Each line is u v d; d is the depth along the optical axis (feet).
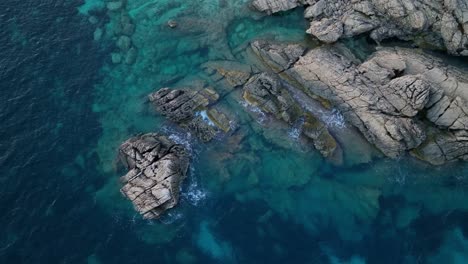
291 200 154.81
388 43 187.62
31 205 147.74
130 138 164.76
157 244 142.61
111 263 137.59
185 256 140.97
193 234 145.28
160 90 176.76
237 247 143.54
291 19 202.18
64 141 164.66
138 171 153.58
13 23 198.90
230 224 148.15
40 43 193.16
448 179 160.25
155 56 193.67
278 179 159.22
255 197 154.71
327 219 151.12
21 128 165.99
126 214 147.64
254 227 147.95
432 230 150.00
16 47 190.08
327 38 184.96
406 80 163.32
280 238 146.00
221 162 161.58
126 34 201.46
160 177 149.89
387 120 163.73
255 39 195.52
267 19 203.41
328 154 163.73
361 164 162.61
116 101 178.40
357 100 169.58
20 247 138.51
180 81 184.24
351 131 168.45
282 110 170.40
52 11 207.21
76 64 188.65
